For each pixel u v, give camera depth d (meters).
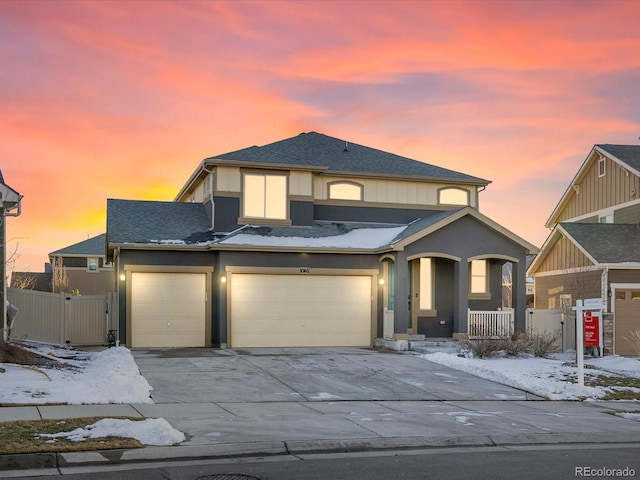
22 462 8.20
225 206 25.16
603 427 11.97
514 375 17.23
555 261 28.62
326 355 21.12
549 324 25.34
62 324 22.75
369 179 27.59
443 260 26.17
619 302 24.44
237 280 23.72
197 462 8.70
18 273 46.50
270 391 14.85
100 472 8.02
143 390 13.80
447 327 25.98
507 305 46.66
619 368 20.17
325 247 24.14
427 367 19.16
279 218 25.78
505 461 9.10
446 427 11.30
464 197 28.81
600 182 30.27
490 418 12.45
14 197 19.56
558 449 10.20
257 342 23.75
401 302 23.36
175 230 24.84
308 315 24.33
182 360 19.14
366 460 9.00
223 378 16.22
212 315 23.75
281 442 9.55
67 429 9.58
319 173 26.81
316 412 12.48
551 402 15.09
